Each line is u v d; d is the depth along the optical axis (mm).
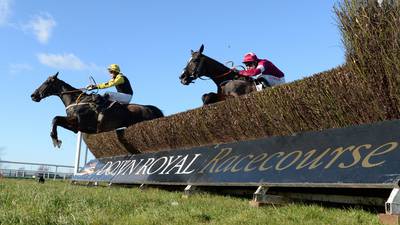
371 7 4227
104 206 4145
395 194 3373
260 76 7988
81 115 11000
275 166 5098
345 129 4609
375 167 3818
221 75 8664
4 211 3602
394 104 4527
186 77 8734
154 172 8133
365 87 4719
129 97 11359
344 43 4539
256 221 3404
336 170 4211
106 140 11438
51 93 11484
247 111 6746
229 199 5473
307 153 4848
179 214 3723
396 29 4086
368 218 3385
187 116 8180
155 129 9234
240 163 5852
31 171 18406
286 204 4684
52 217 3479
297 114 5891
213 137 7742
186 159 7418
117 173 9953
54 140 11047
